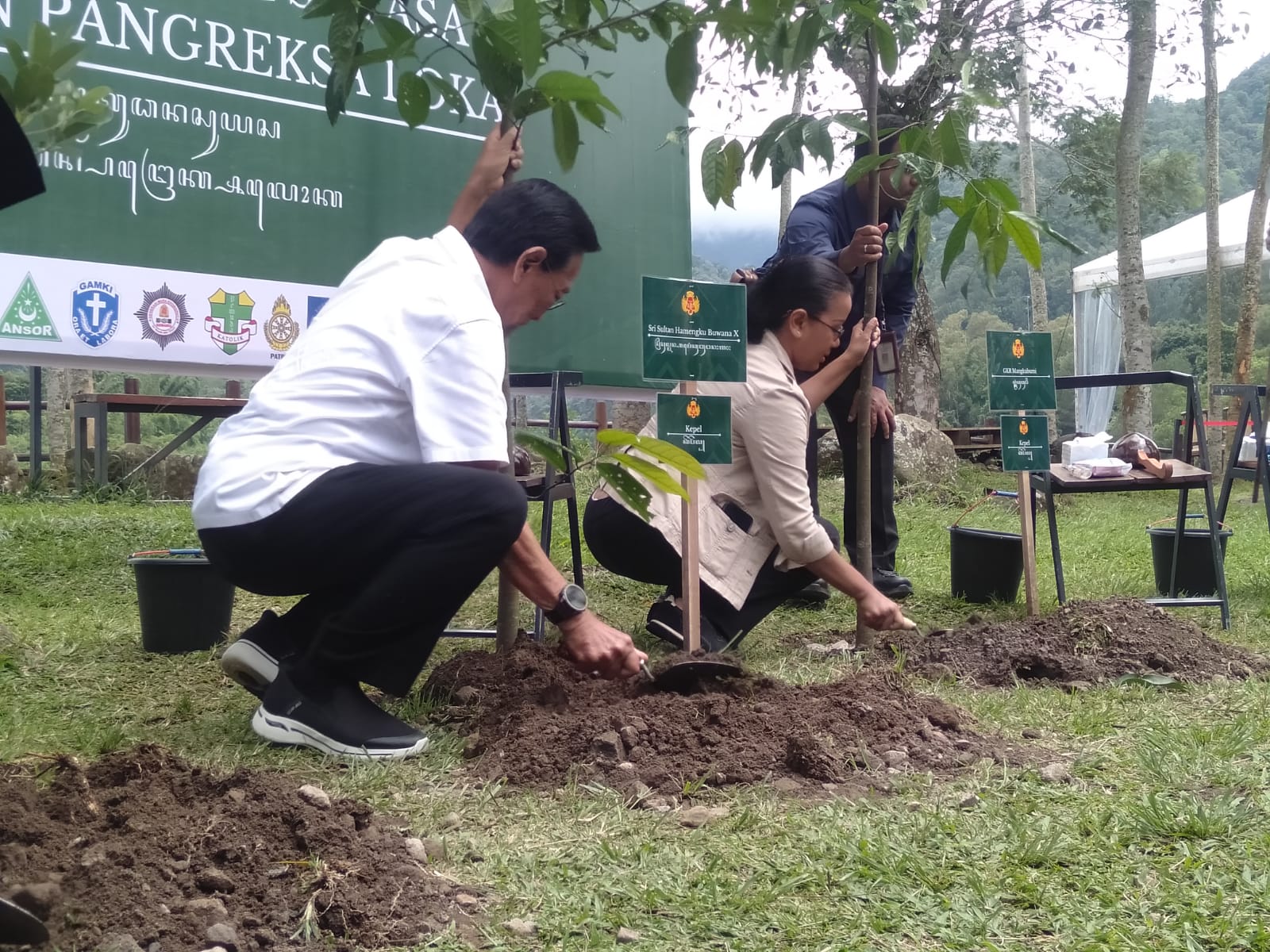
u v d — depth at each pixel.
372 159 5.02
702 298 3.37
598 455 2.64
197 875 1.79
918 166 3.06
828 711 2.87
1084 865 2.04
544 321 5.42
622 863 2.05
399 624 2.60
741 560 3.71
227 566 2.60
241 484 2.50
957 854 2.07
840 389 4.89
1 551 5.59
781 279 3.68
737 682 3.00
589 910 1.83
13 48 1.28
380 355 2.54
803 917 1.82
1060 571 4.42
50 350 4.39
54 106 1.30
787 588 3.88
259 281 4.80
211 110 4.67
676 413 3.41
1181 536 5.05
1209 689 3.41
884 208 4.52
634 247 5.62
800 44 2.77
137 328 4.56
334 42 2.62
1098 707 3.22
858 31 3.09
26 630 4.11
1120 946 1.71
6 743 2.71
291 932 1.70
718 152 3.21
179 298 4.63
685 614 3.52
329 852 1.91
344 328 2.58
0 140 1.27
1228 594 5.30
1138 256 13.26
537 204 2.70
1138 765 2.64
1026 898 1.88
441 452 2.46
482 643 4.04
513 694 3.03
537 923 1.79
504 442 2.55
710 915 1.83
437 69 5.11
